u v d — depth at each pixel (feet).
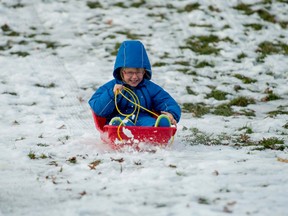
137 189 36.01
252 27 105.60
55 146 50.11
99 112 50.11
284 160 44.34
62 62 90.48
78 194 35.22
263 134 57.11
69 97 74.28
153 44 98.68
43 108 68.80
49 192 35.78
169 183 37.37
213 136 55.98
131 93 50.96
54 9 114.32
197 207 31.91
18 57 92.27
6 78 81.61
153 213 30.99
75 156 45.98
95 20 109.91
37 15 111.55
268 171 40.96
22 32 103.55
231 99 76.84
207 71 87.86
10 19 108.58
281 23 107.24
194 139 53.72
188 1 116.37
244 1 114.73
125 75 50.06
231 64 91.25
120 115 51.29
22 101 71.77
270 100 76.84
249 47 97.96
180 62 91.56
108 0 119.34
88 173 40.50
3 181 38.58
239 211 31.22
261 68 89.25
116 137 46.52
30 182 38.32
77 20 109.70
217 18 109.09
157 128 45.98
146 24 107.65
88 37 102.17
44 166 42.91
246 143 52.80
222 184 36.99
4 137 54.24
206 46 98.58
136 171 40.75
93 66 89.04
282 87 81.92
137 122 50.80
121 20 109.50
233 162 43.65
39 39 100.94
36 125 60.39
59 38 101.71
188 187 36.29
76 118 64.49
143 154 46.09
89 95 75.87
